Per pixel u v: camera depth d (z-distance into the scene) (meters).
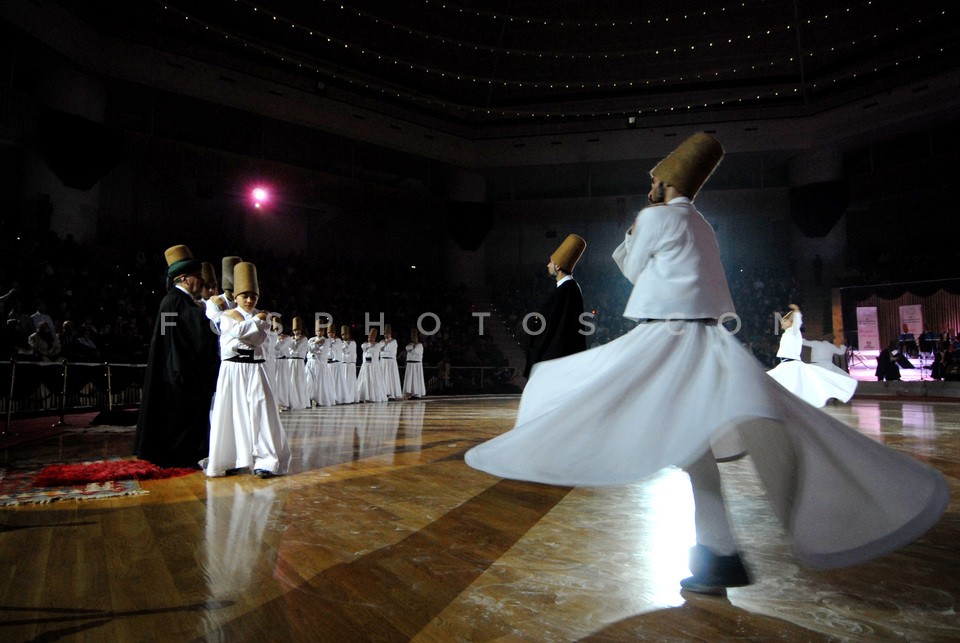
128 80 17.66
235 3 18.53
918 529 1.67
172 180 20.23
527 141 24.61
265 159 20.89
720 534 1.95
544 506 3.29
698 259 1.97
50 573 2.22
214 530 2.83
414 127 23.66
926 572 2.18
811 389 9.18
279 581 2.12
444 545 2.56
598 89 23.91
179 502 3.45
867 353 20.56
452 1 20.83
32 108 15.36
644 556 2.39
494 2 21.27
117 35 17.45
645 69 23.02
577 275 25.80
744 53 21.98
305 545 2.57
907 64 20.56
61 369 9.23
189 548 2.53
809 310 22.23
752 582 1.92
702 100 23.27
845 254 22.56
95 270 15.03
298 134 21.81
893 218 23.17
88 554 2.45
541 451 1.77
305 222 23.48
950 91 19.31
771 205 23.08
